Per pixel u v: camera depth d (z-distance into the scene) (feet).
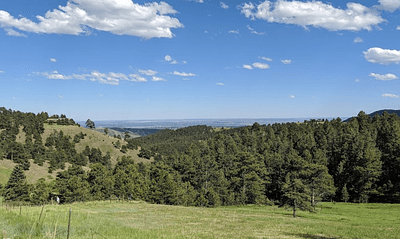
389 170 345.51
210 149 535.60
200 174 392.27
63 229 66.95
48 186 335.06
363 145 366.43
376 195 328.29
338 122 637.30
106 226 89.45
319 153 381.40
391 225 145.89
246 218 164.45
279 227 127.85
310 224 143.13
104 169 350.43
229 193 333.21
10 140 636.07
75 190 289.33
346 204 291.99
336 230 120.37
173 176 383.86
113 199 317.01
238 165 365.20
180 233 97.30
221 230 112.47
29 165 501.15
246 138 585.22
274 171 377.71
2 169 456.04
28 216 84.23
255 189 315.78
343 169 363.56
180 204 312.29
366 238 102.12
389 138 394.52
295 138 543.80
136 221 131.23
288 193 192.95
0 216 72.13
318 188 273.33
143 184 330.95
